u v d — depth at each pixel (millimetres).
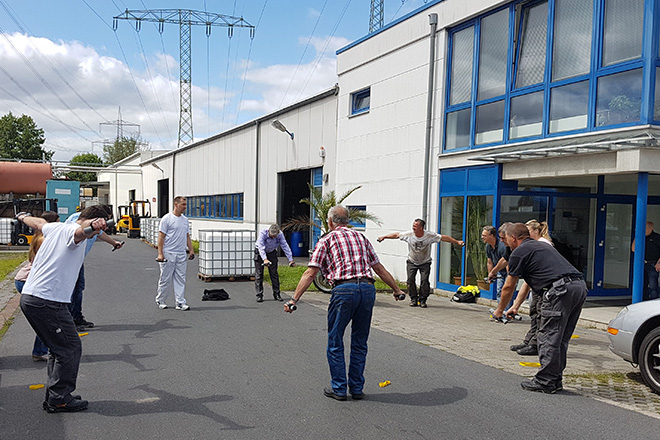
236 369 5754
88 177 86312
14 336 7195
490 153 10438
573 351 6820
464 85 11586
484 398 4871
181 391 5012
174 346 6762
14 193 29438
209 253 13461
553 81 9406
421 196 12539
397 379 5453
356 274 4773
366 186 14836
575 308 5039
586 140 8570
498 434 4047
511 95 10297
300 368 5809
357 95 15680
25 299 4254
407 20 13055
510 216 10477
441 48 12047
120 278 13992
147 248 25906
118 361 6047
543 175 9398
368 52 14727
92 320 8430
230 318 8688
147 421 4266
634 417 4438
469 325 8539
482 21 11117
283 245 10578
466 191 11250
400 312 9734
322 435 4016
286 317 8820
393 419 4340
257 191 23375
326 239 4953
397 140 13453
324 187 17297
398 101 13422
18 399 4766
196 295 11219
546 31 9672
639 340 5289
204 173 31344
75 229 4418
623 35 8289
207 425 4191
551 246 5301
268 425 4199
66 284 4395
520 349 6590
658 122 7871
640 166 7660
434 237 10234
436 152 12141
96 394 4914
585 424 4262
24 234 25953
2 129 66062
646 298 10164
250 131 24234
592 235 11148
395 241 13508
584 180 10945
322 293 11609
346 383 4832
